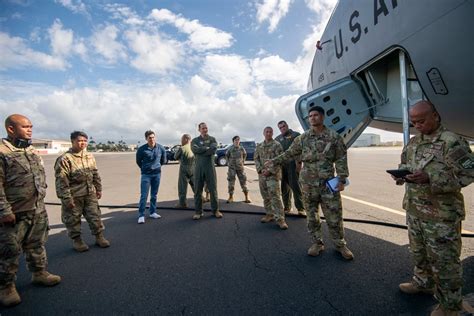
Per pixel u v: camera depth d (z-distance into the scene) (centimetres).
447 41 205
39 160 228
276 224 399
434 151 162
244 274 239
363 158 2205
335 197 263
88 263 273
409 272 232
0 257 197
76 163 302
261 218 439
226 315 179
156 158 455
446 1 195
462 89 223
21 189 209
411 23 227
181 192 528
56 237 361
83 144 306
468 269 230
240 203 573
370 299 192
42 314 186
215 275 239
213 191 446
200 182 440
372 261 257
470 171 148
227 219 436
